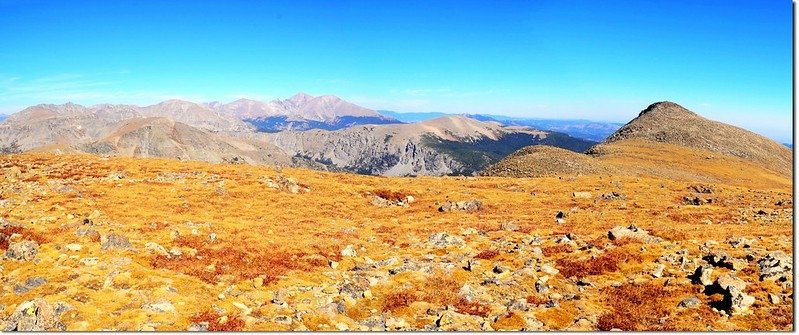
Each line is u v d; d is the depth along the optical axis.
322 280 27.70
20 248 26.22
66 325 18.00
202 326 18.94
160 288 22.61
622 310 22.83
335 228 45.78
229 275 26.91
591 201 72.44
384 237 42.12
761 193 87.19
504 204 69.31
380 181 90.56
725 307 21.75
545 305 23.86
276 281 26.64
